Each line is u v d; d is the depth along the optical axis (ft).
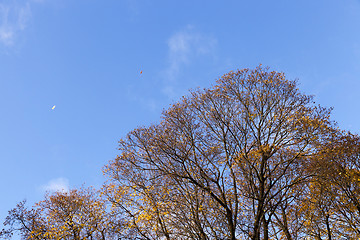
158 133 74.23
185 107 76.79
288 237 69.72
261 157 71.92
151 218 67.00
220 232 64.64
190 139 73.00
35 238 79.92
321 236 77.46
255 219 63.72
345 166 70.69
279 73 75.87
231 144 72.28
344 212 73.41
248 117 74.28
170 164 71.82
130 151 74.64
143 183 71.77
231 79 78.59
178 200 67.62
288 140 70.44
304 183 71.10
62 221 85.76
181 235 65.16
